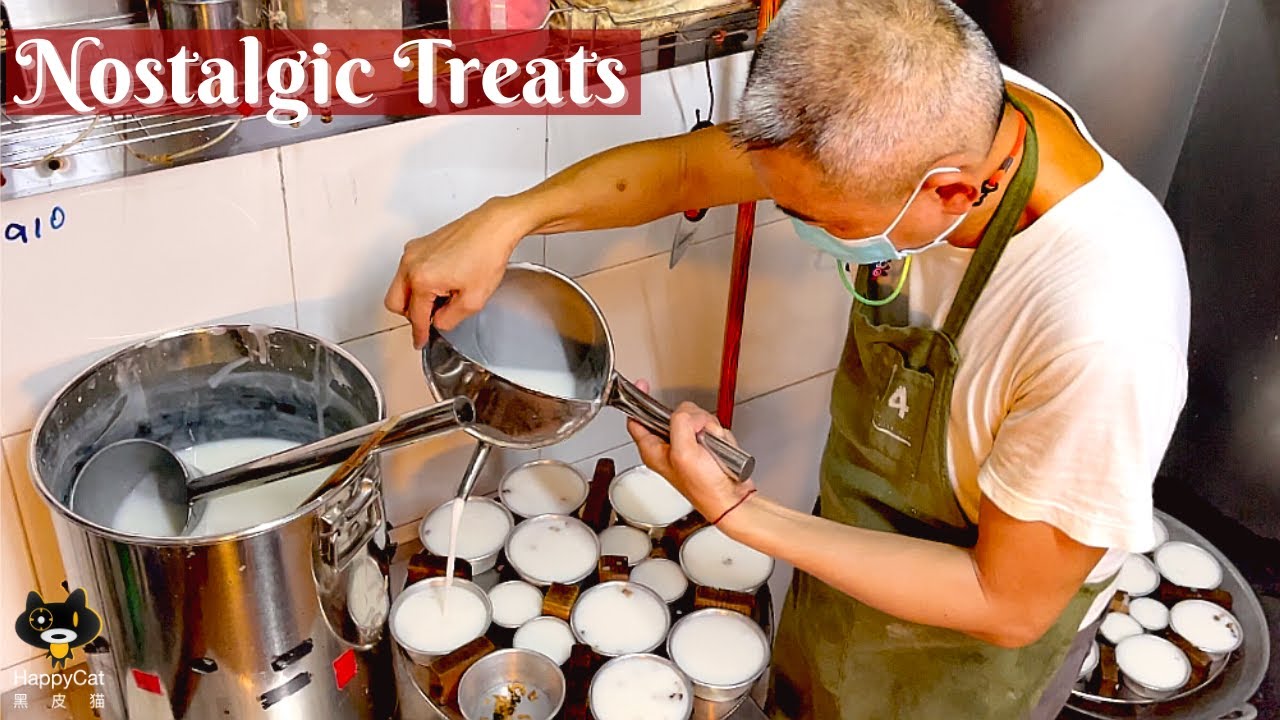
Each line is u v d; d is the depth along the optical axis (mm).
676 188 1192
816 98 835
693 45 1355
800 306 1688
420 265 1054
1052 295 954
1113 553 1159
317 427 1271
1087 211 960
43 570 1285
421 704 1294
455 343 1099
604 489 1478
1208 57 1545
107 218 1118
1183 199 1782
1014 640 1036
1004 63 1500
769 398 1768
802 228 978
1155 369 905
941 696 1270
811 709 1422
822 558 1052
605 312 1514
